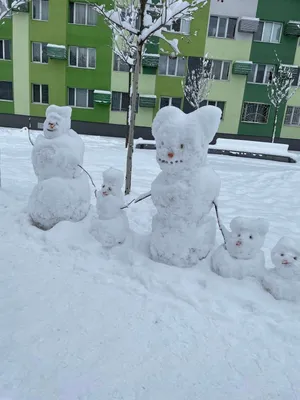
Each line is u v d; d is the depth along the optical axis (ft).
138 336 8.65
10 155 30.76
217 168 33.32
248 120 59.11
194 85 51.67
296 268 10.17
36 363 7.59
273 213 20.04
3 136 46.96
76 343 8.27
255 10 53.21
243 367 7.98
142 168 29.89
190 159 10.46
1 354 7.75
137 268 11.35
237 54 55.26
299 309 9.93
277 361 8.21
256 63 56.24
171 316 9.43
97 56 54.80
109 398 6.92
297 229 17.54
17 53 54.13
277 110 53.93
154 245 11.74
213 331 9.00
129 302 9.89
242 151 44.93
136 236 12.96
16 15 51.88
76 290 10.27
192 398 7.10
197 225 11.52
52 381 7.18
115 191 12.76
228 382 7.56
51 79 55.67
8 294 9.87
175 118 10.51
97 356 7.93
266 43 55.16
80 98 57.67
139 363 7.86
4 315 9.00
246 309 9.96
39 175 14.01
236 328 9.16
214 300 10.12
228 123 58.65
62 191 13.35
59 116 13.57
